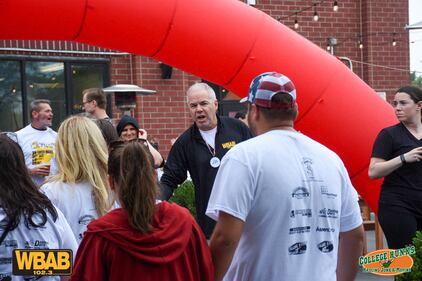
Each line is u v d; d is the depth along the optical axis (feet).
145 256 8.46
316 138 19.13
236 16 18.22
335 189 9.66
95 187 11.80
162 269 8.57
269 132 9.59
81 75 35.22
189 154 16.55
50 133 21.65
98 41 18.10
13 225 9.43
